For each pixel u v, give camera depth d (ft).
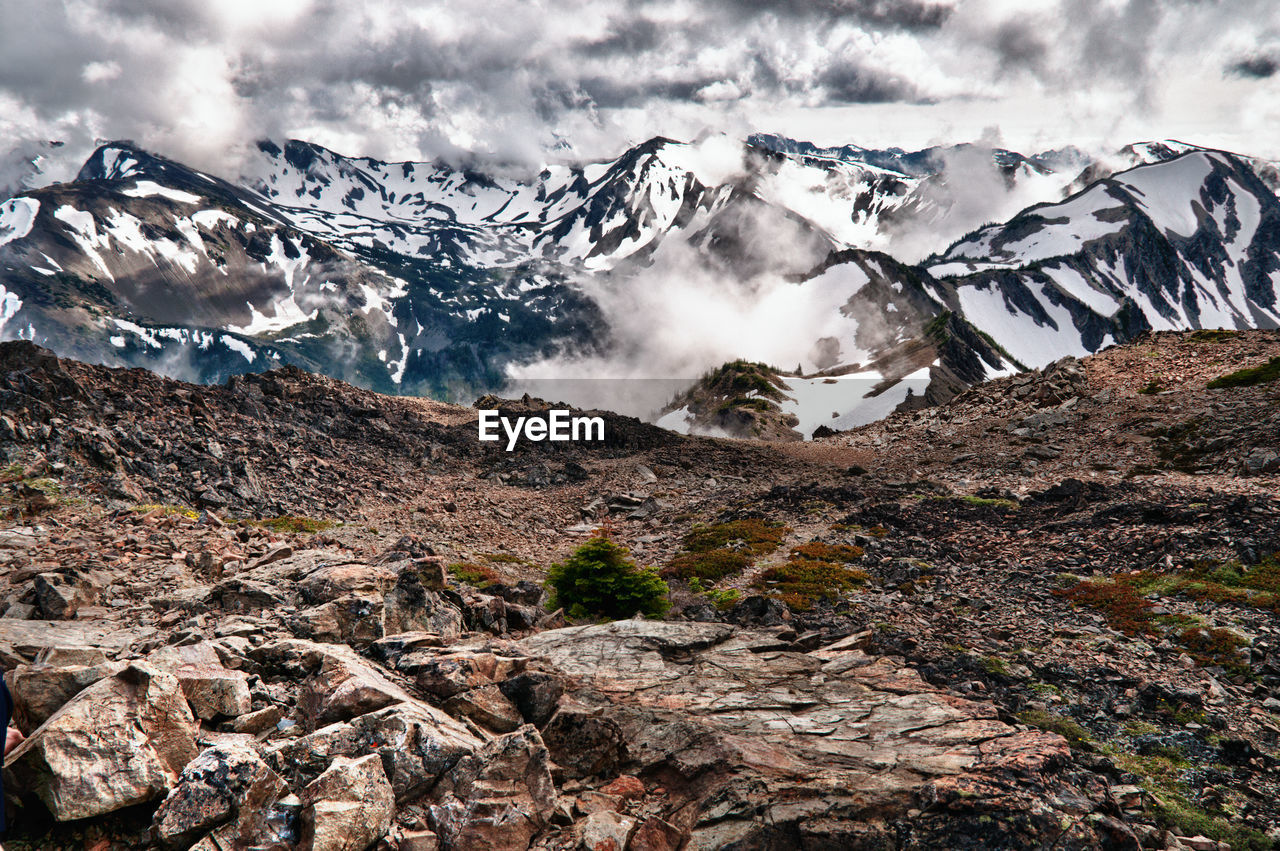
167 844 22.20
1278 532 74.28
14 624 38.22
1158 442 153.28
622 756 30.60
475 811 24.30
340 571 44.62
